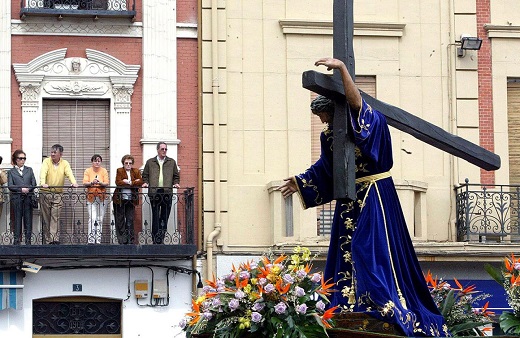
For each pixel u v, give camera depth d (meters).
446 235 29.53
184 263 28.33
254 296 11.64
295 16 29.45
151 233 27.94
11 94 28.58
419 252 28.23
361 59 29.75
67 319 28.12
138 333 28.05
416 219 29.12
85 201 28.02
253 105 29.17
